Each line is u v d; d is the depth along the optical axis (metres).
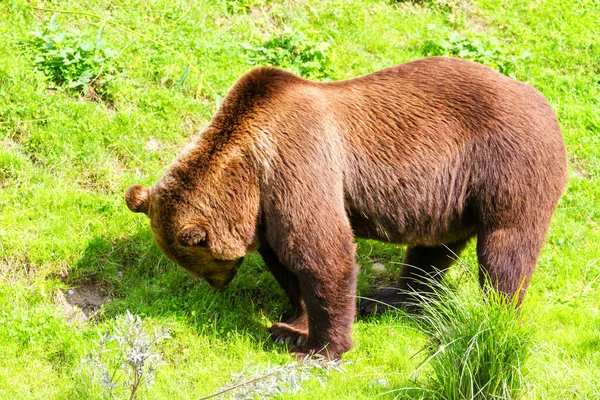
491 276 9.66
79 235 11.02
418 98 9.85
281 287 10.76
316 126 9.45
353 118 9.74
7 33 13.32
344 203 9.85
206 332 10.05
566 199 12.93
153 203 9.72
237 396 7.82
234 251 9.60
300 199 9.27
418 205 9.86
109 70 13.09
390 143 9.72
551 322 10.57
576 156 13.88
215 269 9.98
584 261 11.71
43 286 10.26
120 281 10.71
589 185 13.24
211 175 9.41
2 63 12.62
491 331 8.61
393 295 11.00
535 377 8.96
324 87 9.88
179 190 9.49
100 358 8.41
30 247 10.60
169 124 12.72
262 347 9.98
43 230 10.87
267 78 9.62
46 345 9.53
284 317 10.67
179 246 9.66
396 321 10.48
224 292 10.66
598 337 10.21
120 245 11.04
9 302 9.95
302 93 9.59
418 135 9.73
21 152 11.93
